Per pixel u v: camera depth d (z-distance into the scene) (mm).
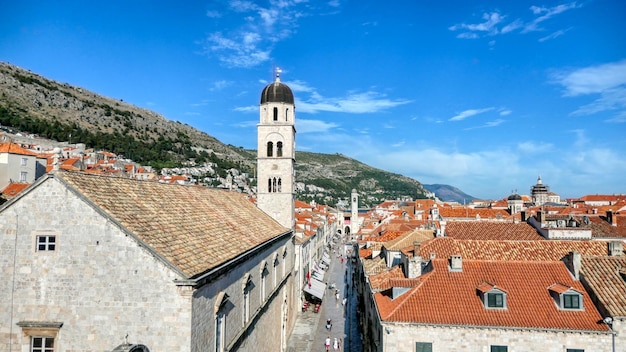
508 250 44938
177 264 22875
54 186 23062
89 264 22516
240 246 33969
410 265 41094
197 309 23125
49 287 22578
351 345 58312
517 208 129625
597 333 30328
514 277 35969
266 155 67438
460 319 32094
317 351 55844
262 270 41031
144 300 22188
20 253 22844
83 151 171375
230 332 29938
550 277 35750
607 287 33438
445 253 45500
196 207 36031
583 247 43906
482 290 33656
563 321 31406
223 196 47656
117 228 22609
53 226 22875
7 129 174000
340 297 89188
